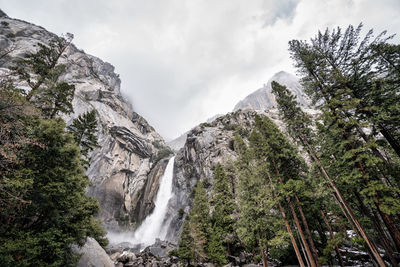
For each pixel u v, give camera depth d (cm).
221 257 2420
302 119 2161
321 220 2289
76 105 7000
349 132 1711
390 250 1547
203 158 6366
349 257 2094
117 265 2672
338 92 1678
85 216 1552
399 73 1730
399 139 1706
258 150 2181
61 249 1160
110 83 14425
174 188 7106
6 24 8012
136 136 9850
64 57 9875
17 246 941
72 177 1323
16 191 989
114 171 8044
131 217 7594
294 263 2205
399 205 1253
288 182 1819
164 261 3034
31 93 1605
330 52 2059
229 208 2838
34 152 1206
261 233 1931
